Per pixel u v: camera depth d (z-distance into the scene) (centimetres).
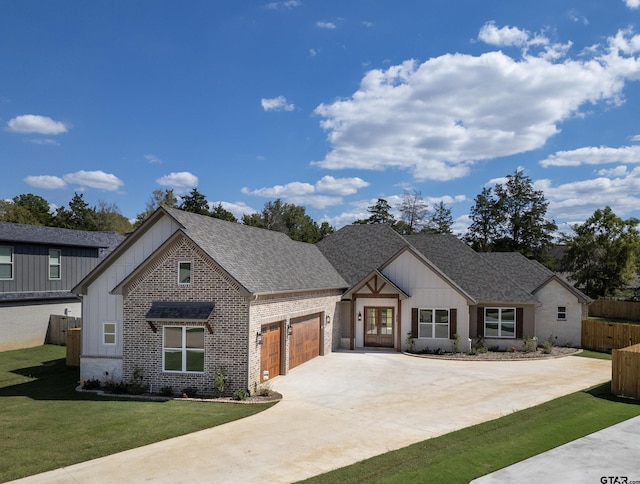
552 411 1655
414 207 7912
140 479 1093
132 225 9688
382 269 3089
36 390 2027
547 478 1069
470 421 1544
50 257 3350
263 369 2089
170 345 1956
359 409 1688
